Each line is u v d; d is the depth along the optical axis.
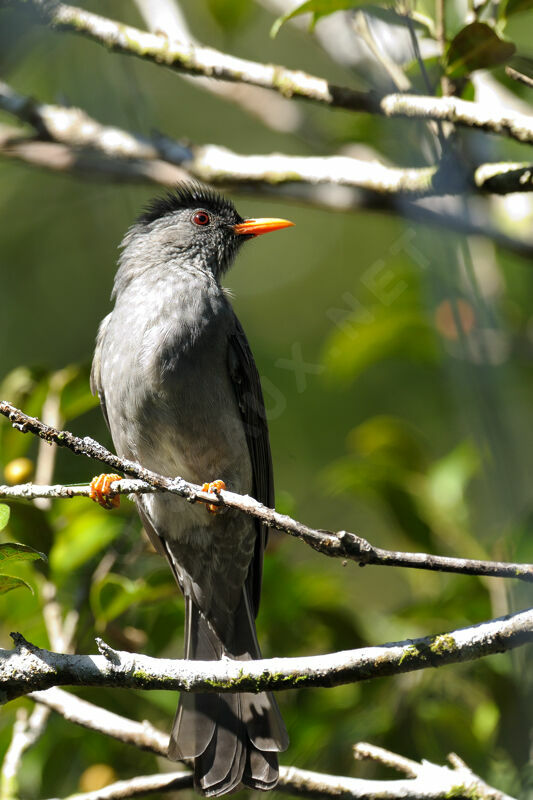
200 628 9.44
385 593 13.55
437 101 7.66
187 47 8.41
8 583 6.61
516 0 8.05
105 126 10.62
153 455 9.33
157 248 10.34
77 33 8.66
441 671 9.54
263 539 9.39
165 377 9.09
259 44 15.70
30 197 14.86
